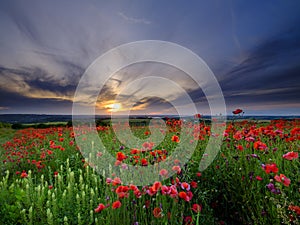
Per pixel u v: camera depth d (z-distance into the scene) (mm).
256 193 1098
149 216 1106
